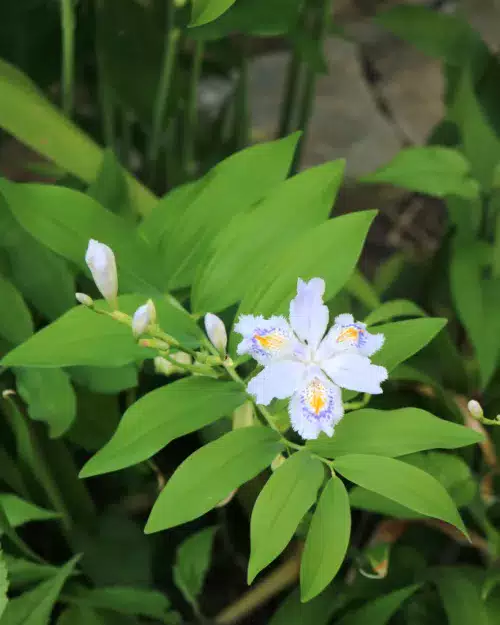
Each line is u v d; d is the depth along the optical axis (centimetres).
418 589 68
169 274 58
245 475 52
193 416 53
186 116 85
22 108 66
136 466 69
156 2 79
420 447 52
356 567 69
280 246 57
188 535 73
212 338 53
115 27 77
